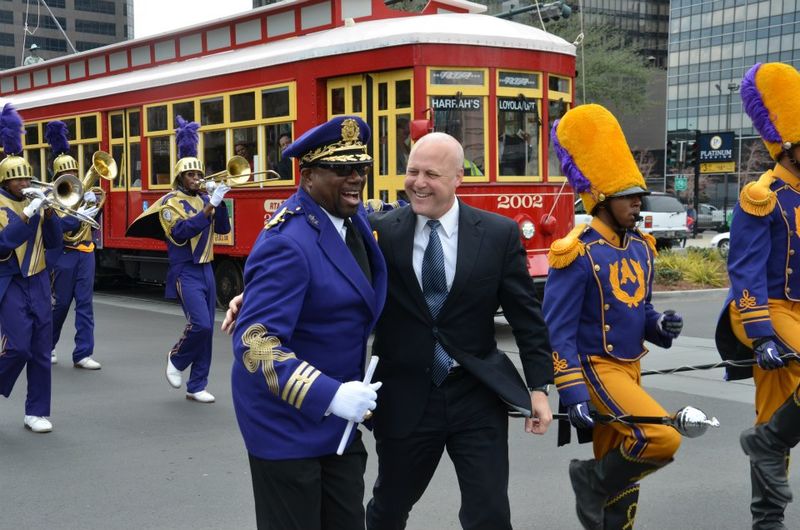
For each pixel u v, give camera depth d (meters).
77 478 5.55
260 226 12.23
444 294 3.43
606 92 41.72
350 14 12.13
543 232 10.95
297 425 2.95
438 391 3.43
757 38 82.75
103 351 10.12
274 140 11.97
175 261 7.54
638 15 93.50
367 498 5.23
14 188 6.46
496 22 11.14
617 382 3.86
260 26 13.30
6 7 79.25
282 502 2.97
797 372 4.36
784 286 4.52
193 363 7.66
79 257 9.01
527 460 5.95
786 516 4.82
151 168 14.11
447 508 5.02
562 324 3.82
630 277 3.94
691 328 11.91
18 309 6.45
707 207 44.22
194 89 13.19
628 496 3.98
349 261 3.05
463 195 10.45
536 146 10.93
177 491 5.31
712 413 7.12
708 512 4.90
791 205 4.48
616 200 3.88
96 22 83.94
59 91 17.00
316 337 3.01
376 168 10.74
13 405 7.58
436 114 10.30
